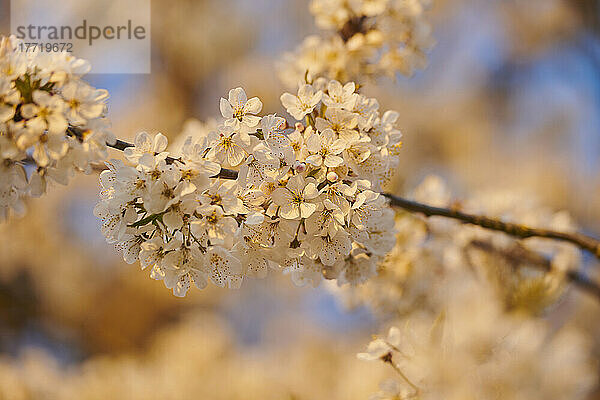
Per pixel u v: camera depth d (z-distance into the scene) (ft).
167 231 3.62
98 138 3.60
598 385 4.88
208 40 10.36
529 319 4.50
